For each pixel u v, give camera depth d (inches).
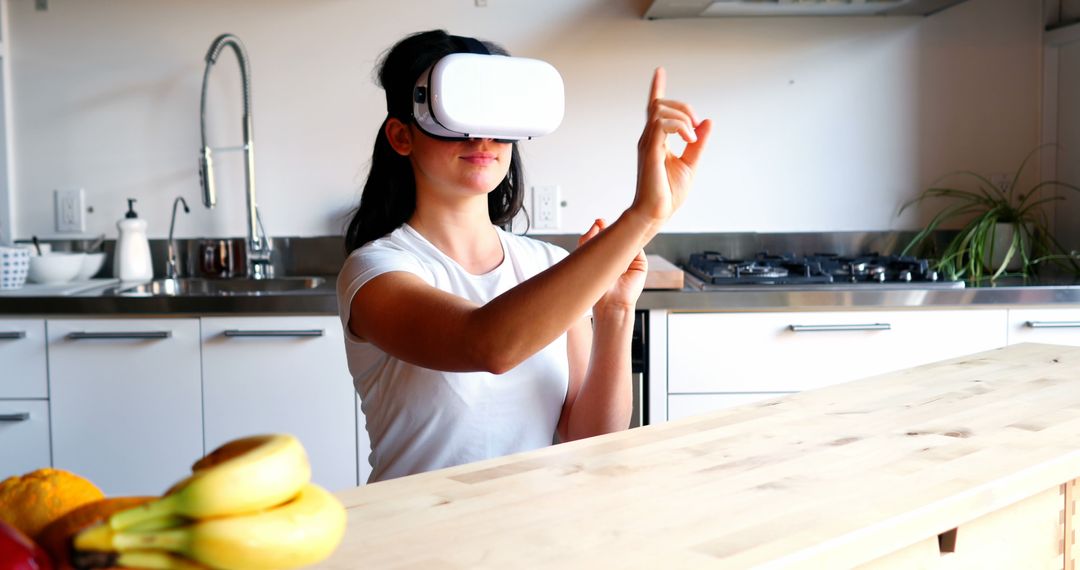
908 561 32.8
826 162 118.6
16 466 96.8
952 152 118.3
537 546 27.9
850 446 38.5
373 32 116.6
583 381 54.0
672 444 39.4
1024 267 109.0
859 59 117.4
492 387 50.6
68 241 118.0
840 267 107.0
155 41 116.2
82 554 16.8
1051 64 116.6
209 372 96.0
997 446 38.1
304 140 117.3
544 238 118.7
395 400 50.3
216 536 17.2
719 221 119.5
